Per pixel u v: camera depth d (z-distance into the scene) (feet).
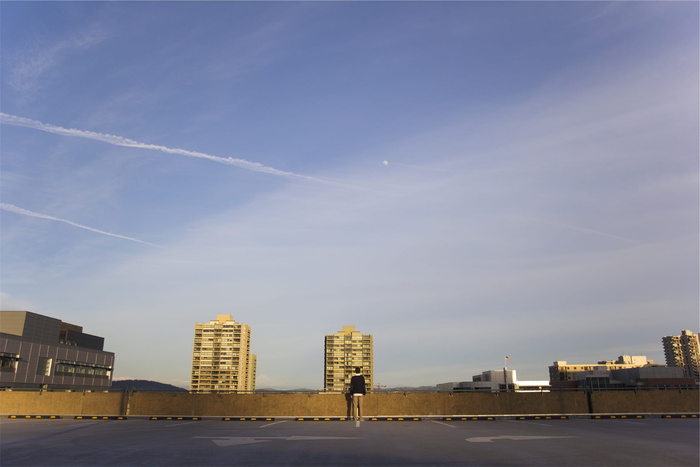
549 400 76.64
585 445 42.24
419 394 75.82
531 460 34.45
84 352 380.17
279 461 34.14
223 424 65.98
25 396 77.82
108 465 32.27
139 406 76.59
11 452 37.83
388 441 45.57
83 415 76.33
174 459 34.78
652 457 35.68
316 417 73.46
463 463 33.35
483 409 75.46
